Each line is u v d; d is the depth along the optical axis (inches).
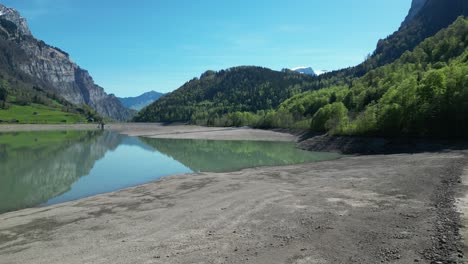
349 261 383.9
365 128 1897.1
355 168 1124.5
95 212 707.4
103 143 2824.8
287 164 1493.6
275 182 945.5
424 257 373.7
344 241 446.0
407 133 1665.8
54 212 721.0
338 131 2108.8
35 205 863.1
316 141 2220.7
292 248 435.5
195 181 1021.2
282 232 501.7
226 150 2206.0
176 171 1396.4
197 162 1646.2
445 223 467.5
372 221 518.3
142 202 780.0
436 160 1077.1
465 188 663.8
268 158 1756.9
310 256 405.7
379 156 1459.2
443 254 373.7
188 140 3078.2
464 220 467.5
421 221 493.4
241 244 462.9
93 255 458.6
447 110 1502.2
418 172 898.1
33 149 2279.8
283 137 3161.9
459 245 389.1
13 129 5565.9
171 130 4886.8
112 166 1546.5
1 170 1403.8
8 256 474.3
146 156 1916.8
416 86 1797.5
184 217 622.5
